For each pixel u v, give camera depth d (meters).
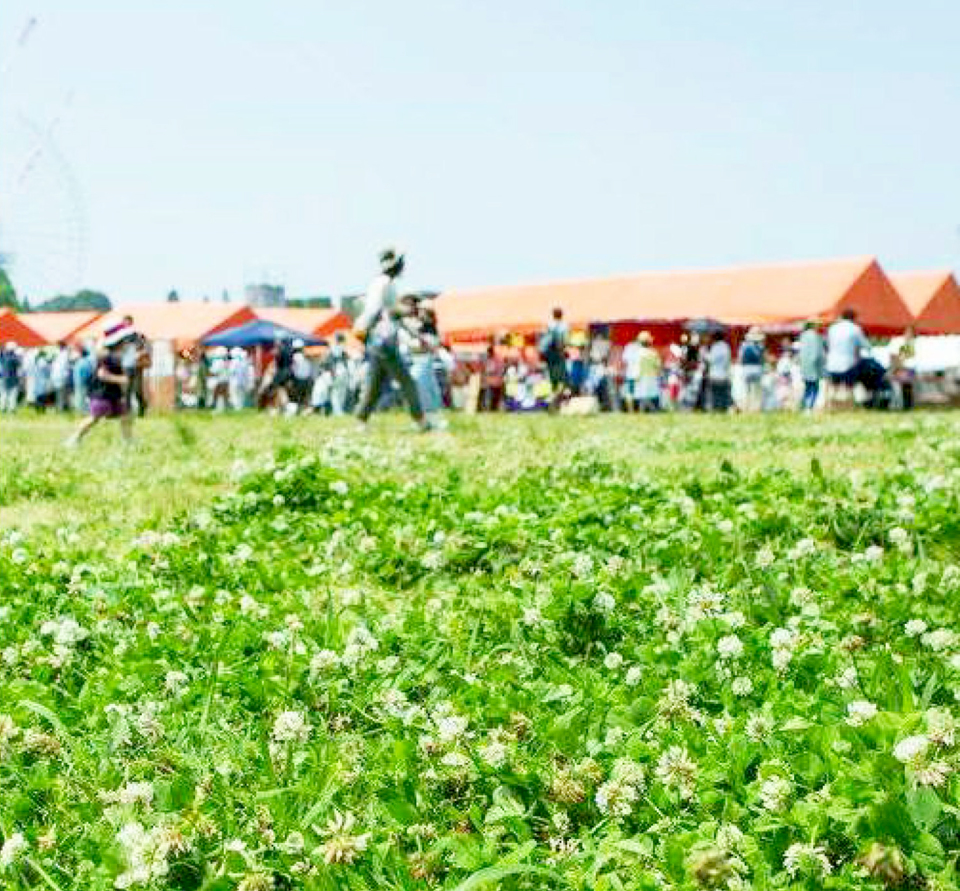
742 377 30.25
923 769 2.54
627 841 2.55
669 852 2.46
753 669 3.74
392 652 4.25
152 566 5.91
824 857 2.35
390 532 6.57
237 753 3.28
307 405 35.34
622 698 3.54
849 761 2.72
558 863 2.55
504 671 3.82
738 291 39.47
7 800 2.98
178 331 41.91
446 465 10.62
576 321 41.22
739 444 13.19
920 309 41.16
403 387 16.23
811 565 5.48
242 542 6.74
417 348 16.12
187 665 4.11
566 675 3.80
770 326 37.81
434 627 4.54
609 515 6.77
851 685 3.51
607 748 3.11
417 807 2.85
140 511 8.24
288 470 7.94
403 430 17.34
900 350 31.06
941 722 2.71
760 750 2.93
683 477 8.95
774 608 4.52
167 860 2.59
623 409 34.97
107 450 14.41
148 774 3.21
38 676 4.14
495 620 4.53
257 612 4.88
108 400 15.17
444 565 5.97
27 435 18.92
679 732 3.18
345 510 7.27
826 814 2.47
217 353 39.00
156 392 37.12
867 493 7.26
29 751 3.31
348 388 33.03
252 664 4.11
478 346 43.47
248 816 2.86
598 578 5.11
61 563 5.91
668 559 5.73
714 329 36.97
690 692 3.51
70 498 9.32
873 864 2.29
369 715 3.61
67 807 2.96
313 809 2.78
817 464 7.79
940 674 3.62
